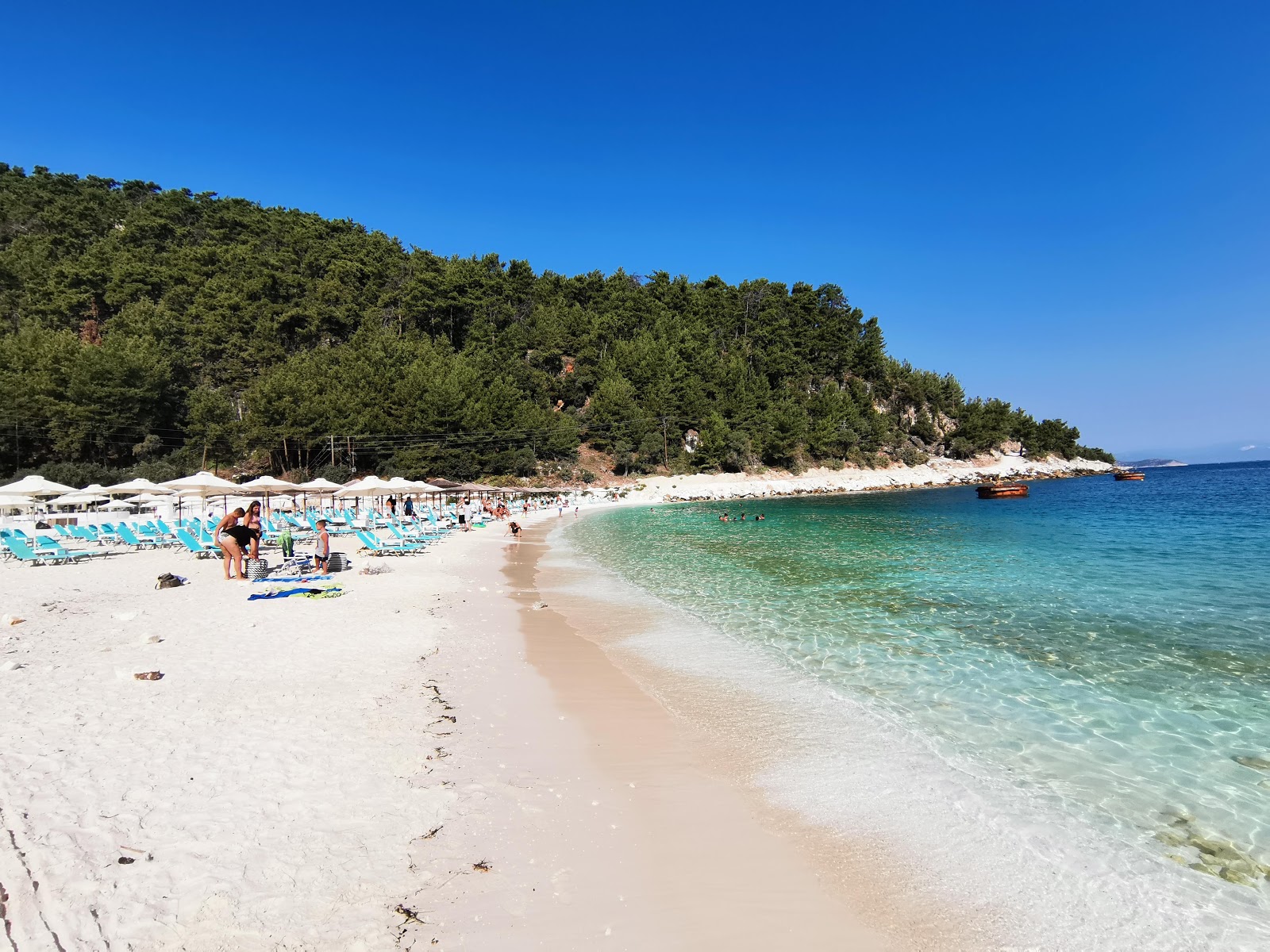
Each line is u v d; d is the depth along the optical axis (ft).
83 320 222.89
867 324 376.27
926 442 339.57
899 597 44.83
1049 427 383.65
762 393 295.48
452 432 205.98
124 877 11.96
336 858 13.04
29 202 303.68
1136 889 13.50
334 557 54.03
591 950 10.88
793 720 22.76
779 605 42.60
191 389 202.39
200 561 58.80
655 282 358.43
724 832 15.25
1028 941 11.77
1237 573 52.70
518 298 327.26
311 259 279.08
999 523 104.32
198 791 15.51
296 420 184.03
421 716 21.54
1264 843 15.30
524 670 28.04
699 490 226.17
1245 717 23.13
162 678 24.26
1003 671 28.45
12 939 10.11
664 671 28.50
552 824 15.14
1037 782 18.26
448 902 11.93
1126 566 57.26
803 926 12.00
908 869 14.03
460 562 63.82
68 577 49.85
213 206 351.87
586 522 127.24
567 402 282.15
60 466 151.94
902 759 19.65
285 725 19.95
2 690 22.22
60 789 15.20
